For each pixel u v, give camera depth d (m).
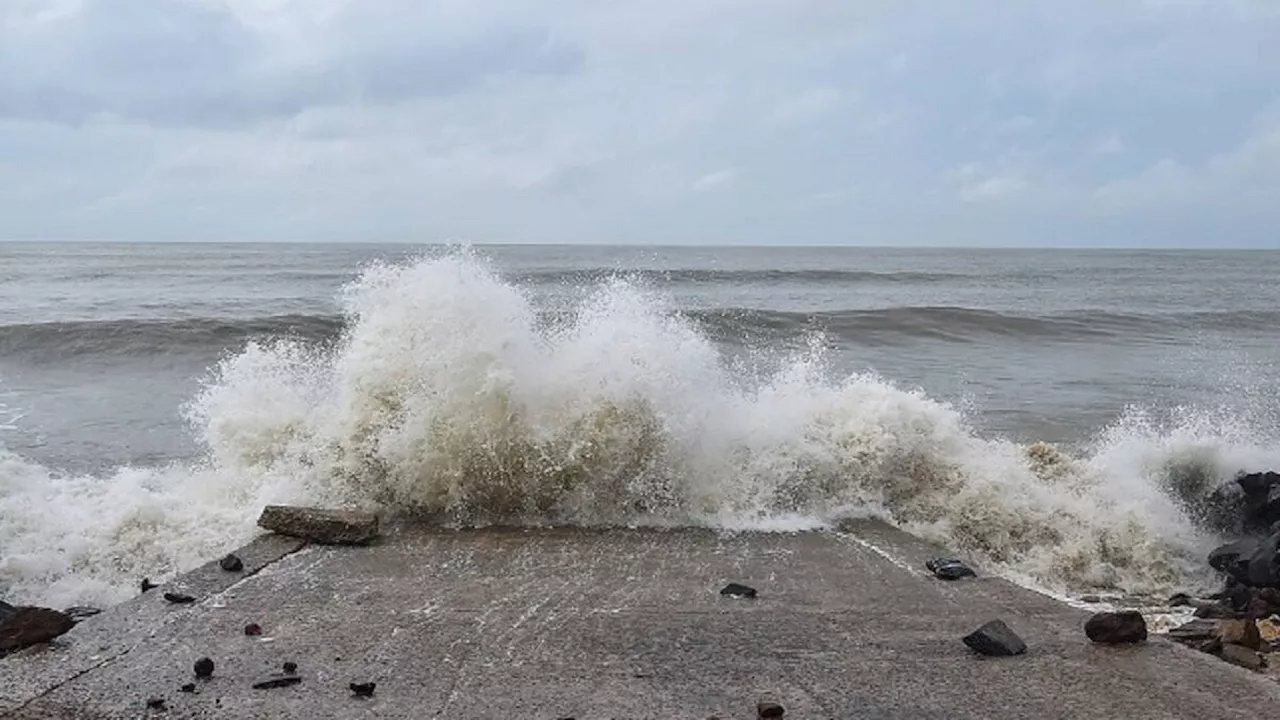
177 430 9.32
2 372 13.52
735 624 3.66
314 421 6.08
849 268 60.62
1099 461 6.62
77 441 8.76
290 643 3.41
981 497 5.84
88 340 15.41
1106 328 21.19
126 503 5.46
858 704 2.90
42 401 11.14
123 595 4.77
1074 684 3.06
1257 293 40.03
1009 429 9.99
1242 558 5.34
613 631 3.57
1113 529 5.75
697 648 3.40
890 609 3.87
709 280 40.97
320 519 4.86
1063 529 5.74
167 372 13.62
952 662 3.27
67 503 5.53
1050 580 5.38
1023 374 14.45
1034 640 3.49
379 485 5.58
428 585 4.13
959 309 21.36
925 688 3.03
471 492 5.49
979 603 3.96
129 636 3.47
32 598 4.73
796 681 3.09
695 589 4.13
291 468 5.81
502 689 3.01
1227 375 14.65
